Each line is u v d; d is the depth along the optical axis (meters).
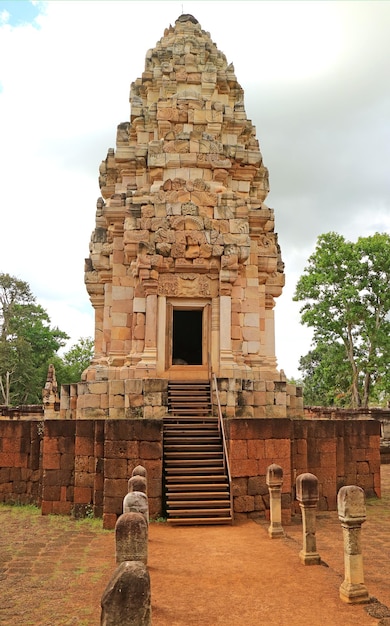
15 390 53.12
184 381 17.47
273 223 21.41
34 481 16.48
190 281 18.08
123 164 20.52
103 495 13.67
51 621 6.69
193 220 18.08
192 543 10.45
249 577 8.12
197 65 21.64
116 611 4.14
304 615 6.62
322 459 15.73
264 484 13.52
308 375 59.25
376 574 8.77
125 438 13.34
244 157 20.50
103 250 20.45
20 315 54.06
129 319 19.09
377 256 35.78
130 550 6.26
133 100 21.14
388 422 31.34
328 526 13.09
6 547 10.73
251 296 19.59
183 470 13.50
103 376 17.02
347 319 36.50
